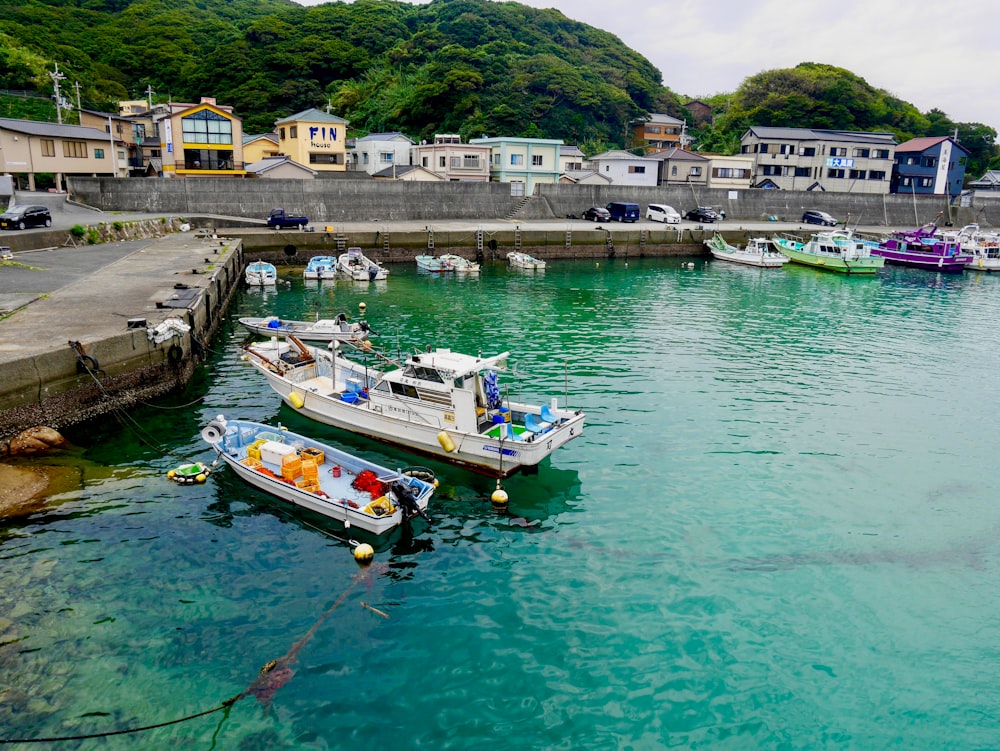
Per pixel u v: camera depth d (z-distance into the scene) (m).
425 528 15.65
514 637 12.12
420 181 65.81
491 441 17.25
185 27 108.88
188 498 16.14
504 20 114.88
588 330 33.69
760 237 67.44
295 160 74.69
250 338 30.48
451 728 10.16
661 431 21.22
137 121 78.50
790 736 10.27
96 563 13.51
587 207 74.25
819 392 25.39
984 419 23.22
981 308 43.62
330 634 11.99
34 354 18.34
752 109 106.81
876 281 54.47
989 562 14.86
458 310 37.62
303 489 15.68
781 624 12.70
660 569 14.27
